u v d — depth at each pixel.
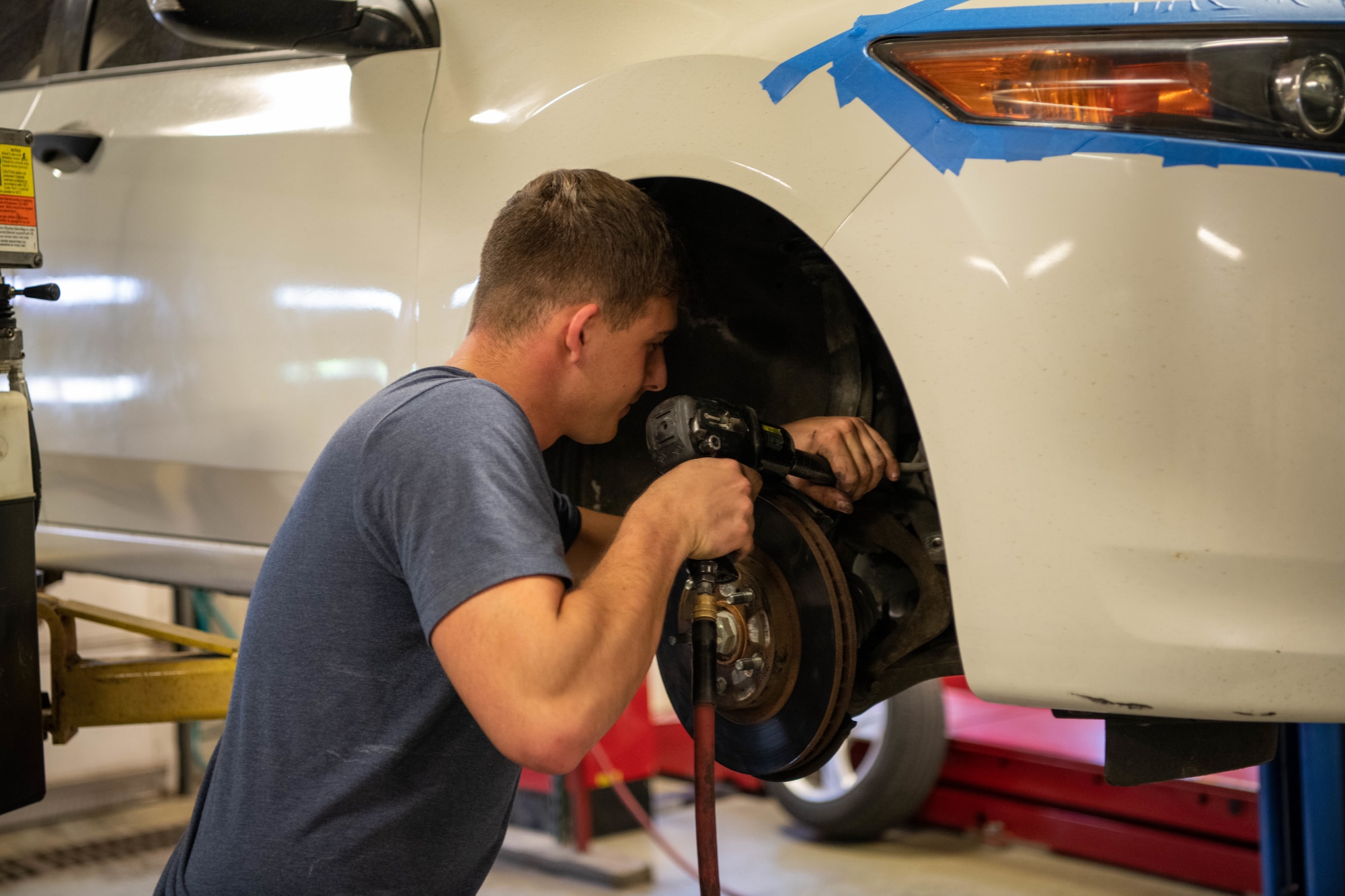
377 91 1.55
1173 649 1.01
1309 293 0.99
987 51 1.06
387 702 0.98
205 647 1.92
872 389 1.34
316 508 1.00
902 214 1.08
